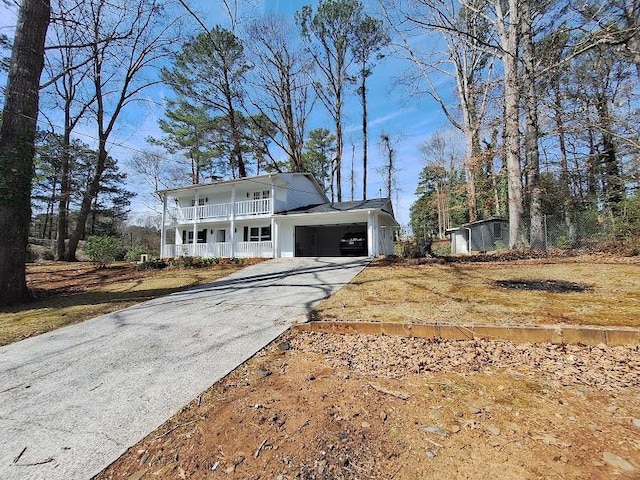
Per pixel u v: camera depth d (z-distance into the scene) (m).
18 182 8.16
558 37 11.23
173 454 2.25
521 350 3.52
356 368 3.34
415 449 2.06
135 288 9.91
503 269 8.44
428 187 46.72
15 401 3.17
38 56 8.59
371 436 2.22
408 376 3.08
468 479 1.78
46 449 2.41
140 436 2.51
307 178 20.86
